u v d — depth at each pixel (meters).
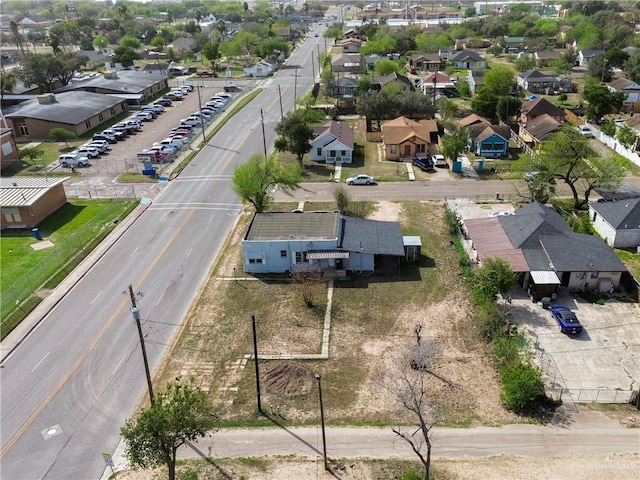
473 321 43.09
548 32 189.25
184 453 32.06
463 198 66.00
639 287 44.84
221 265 52.59
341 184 72.00
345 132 86.69
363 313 44.72
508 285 44.16
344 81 122.44
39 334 43.22
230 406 35.50
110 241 57.81
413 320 43.59
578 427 33.00
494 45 179.88
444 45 167.50
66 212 65.81
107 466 31.48
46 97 102.06
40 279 50.50
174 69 153.50
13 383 38.09
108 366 39.53
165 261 53.53
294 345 41.12
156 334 42.94
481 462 30.58
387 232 53.16
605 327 41.97
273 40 177.00
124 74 131.75
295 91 125.75
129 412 35.31
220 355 40.31
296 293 47.78
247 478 30.17
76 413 35.41
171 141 87.06
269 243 49.66
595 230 57.16
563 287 46.75
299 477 30.11
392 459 31.09
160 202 67.50
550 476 29.44
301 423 34.03
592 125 94.19
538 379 34.53
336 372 38.22
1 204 60.91
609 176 59.06
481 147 80.50
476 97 107.38
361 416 34.41
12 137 83.62
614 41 160.00
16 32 198.12
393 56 159.62
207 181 73.94
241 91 129.00
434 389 36.25
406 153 81.00
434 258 52.69
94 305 46.72
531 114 92.69
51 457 32.25
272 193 69.12
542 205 56.22
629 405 34.81
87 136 97.25
